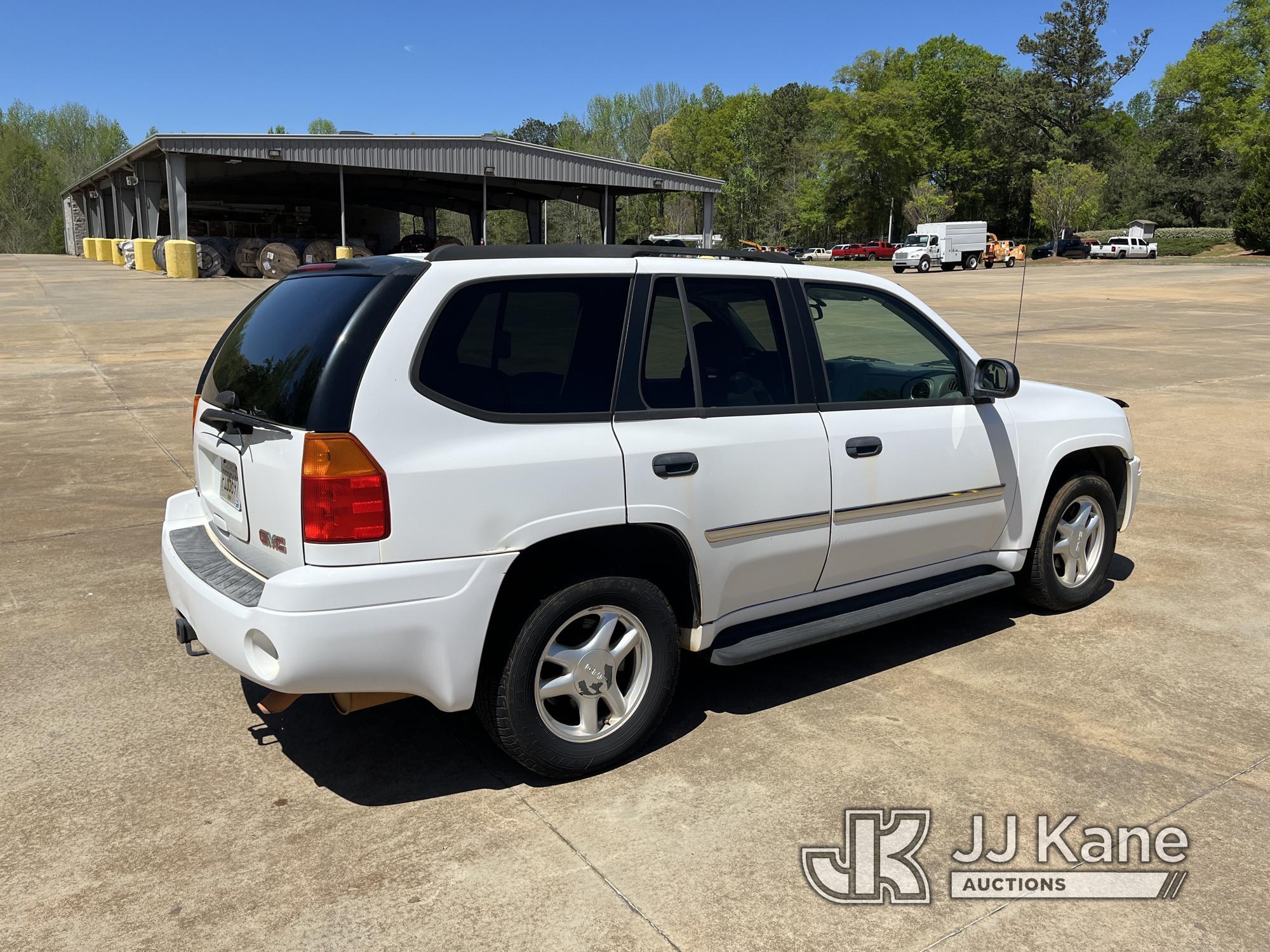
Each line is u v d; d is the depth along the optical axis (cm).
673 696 379
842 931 249
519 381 303
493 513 290
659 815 301
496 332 301
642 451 318
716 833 291
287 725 364
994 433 427
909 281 4209
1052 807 306
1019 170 8238
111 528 619
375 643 279
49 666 413
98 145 9344
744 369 354
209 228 4822
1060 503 461
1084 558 486
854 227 9094
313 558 277
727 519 340
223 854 282
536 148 3612
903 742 347
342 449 273
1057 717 367
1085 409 478
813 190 9219
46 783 321
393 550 279
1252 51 8169
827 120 9331
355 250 3397
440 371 288
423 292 290
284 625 271
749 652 346
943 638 450
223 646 293
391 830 294
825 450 365
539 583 305
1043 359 1551
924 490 399
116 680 400
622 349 323
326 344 286
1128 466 498
